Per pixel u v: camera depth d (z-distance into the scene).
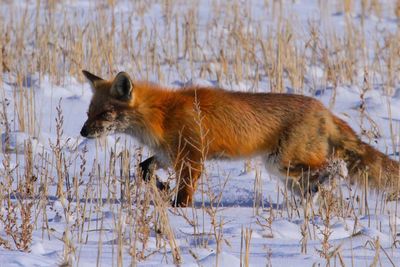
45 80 20.30
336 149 13.73
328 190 12.22
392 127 17.95
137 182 10.98
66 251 8.20
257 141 13.33
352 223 11.19
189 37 23.53
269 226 10.36
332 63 22.23
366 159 13.70
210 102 13.15
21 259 7.96
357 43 25.11
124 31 24.38
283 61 21.58
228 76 21.19
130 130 13.38
